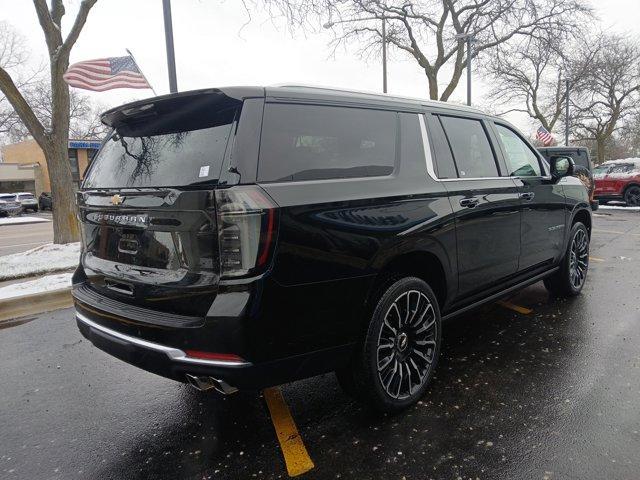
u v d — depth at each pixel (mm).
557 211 4613
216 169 2217
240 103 2324
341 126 2701
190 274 2248
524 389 3158
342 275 2455
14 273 6762
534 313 4754
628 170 17812
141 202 2406
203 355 2195
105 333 2600
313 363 2424
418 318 2992
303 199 2316
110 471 2475
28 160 44844
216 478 2379
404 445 2586
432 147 3246
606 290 5543
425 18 22031
